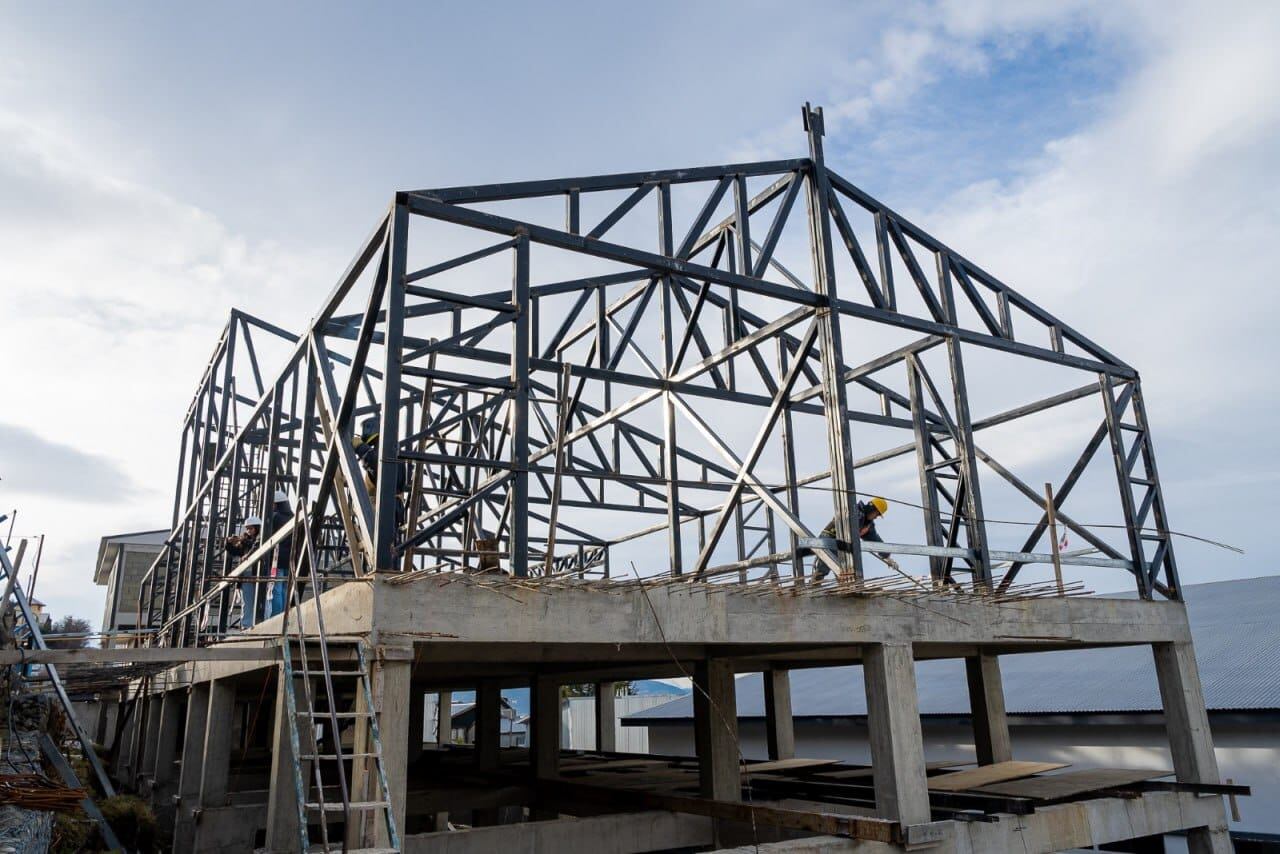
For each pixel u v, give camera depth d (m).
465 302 7.41
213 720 10.40
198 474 15.94
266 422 14.83
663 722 21.98
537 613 6.65
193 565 14.98
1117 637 10.34
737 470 10.24
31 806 6.60
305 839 4.98
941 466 10.93
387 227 7.56
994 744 12.28
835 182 10.45
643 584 7.14
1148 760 14.87
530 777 12.59
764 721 20.50
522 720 41.19
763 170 9.97
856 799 10.05
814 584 8.08
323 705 11.02
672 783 11.59
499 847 8.27
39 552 14.01
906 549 9.45
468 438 14.38
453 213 7.64
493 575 6.58
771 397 12.55
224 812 10.10
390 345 6.82
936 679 20.62
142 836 11.38
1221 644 16.77
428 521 13.53
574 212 8.58
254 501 16.56
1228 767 14.06
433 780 13.09
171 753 14.76
